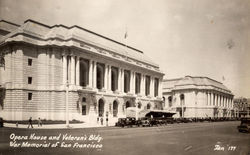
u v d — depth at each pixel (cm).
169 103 13300
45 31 6931
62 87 6506
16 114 5959
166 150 2364
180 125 6266
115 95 8119
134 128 4859
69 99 6494
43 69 6519
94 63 7488
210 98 11862
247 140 3184
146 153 2203
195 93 11894
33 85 6362
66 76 6662
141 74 9712
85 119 6488
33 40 6438
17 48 6178
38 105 6391
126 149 2370
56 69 6575
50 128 4353
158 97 10456
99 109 7806
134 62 9300
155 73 10475
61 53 6731
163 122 6619
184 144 2756
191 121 8369
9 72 6222
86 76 7381
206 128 5191
